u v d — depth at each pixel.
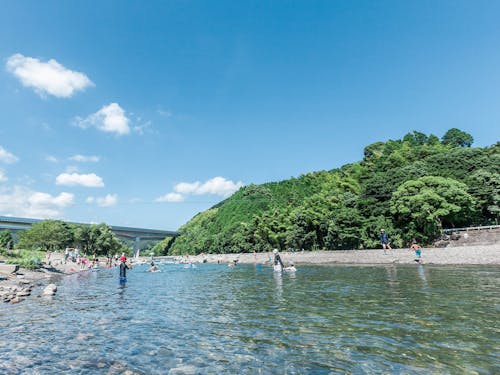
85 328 9.60
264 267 43.44
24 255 46.84
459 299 11.59
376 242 45.97
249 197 136.62
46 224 82.12
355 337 7.67
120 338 8.42
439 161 60.78
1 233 88.31
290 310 11.39
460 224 44.84
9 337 8.69
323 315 10.26
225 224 122.12
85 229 92.50
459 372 5.38
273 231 74.75
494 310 9.55
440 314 9.41
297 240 63.00
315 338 7.76
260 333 8.46
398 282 17.88
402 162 74.44
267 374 5.75
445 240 39.88
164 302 14.50
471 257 30.14
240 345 7.50
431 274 21.34
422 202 40.53
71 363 6.62
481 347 6.49
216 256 86.19
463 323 8.28
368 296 13.50
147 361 6.66
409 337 7.41
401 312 10.01
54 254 62.72
